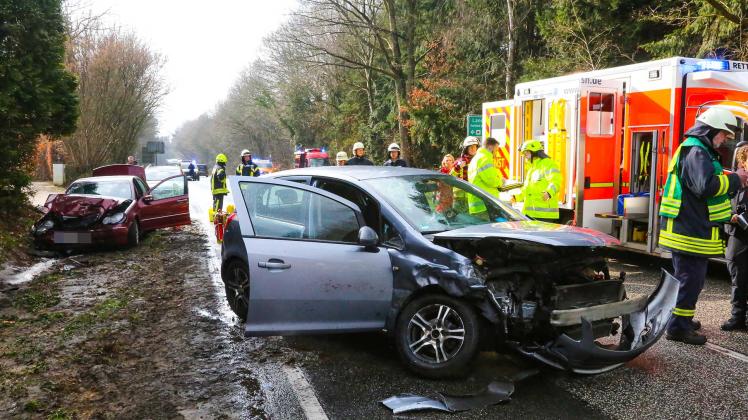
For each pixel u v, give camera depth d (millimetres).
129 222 10695
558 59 18375
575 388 4230
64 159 32719
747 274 5465
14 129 11305
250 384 4426
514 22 20047
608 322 4473
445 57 23953
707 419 3725
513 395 4109
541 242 4047
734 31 12281
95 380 4551
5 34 10906
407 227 4617
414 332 4473
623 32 16953
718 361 4754
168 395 4250
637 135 8336
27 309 6680
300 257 4707
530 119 9523
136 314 6402
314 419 3814
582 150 8320
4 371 4730
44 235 10109
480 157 7930
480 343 4281
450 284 4215
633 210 8117
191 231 13562
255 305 4672
